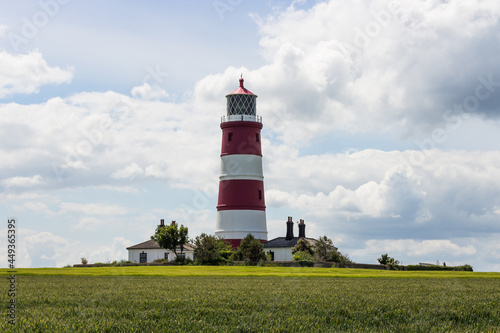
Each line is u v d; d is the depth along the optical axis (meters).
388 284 37.38
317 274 54.72
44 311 19.20
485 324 16.80
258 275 52.56
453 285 36.34
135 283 37.59
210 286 33.47
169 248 83.62
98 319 17.20
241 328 15.67
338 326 16.12
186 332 15.17
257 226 86.88
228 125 88.25
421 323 16.44
